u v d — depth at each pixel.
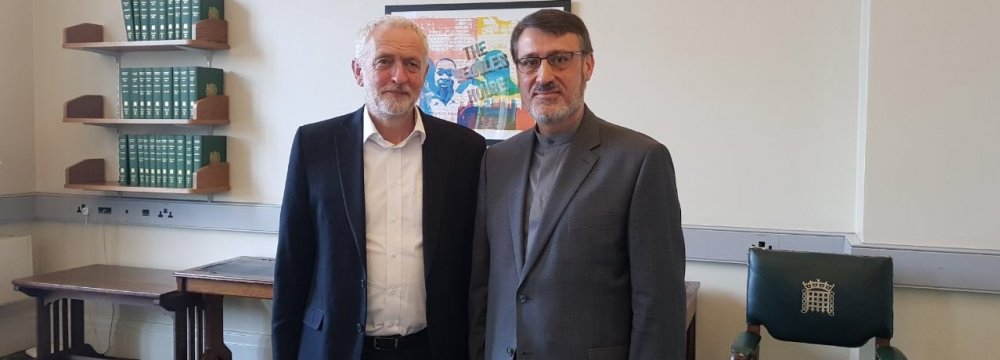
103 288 3.20
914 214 2.48
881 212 2.51
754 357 2.36
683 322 1.56
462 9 3.17
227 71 3.57
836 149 2.75
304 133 1.90
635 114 2.98
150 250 3.79
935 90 2.43
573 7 3.04
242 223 3.55
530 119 3.08
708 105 2.88
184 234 3.72
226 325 3.66
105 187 3.59
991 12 2.37
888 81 2.47
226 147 3.59
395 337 1.86
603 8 3.00
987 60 2.38
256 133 3.53
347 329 1.80
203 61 3.61
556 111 1.57
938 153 2.44
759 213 2.85
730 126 2.86
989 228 2.41
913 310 2.53
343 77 3.38
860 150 2.64
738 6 2.83
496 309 1.66
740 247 2.85
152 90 3.53
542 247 1.56
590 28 3.02
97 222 3.86
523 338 1.57
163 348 3.77
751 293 2.53
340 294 1.80
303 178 1.87
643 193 1.52
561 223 1.55
